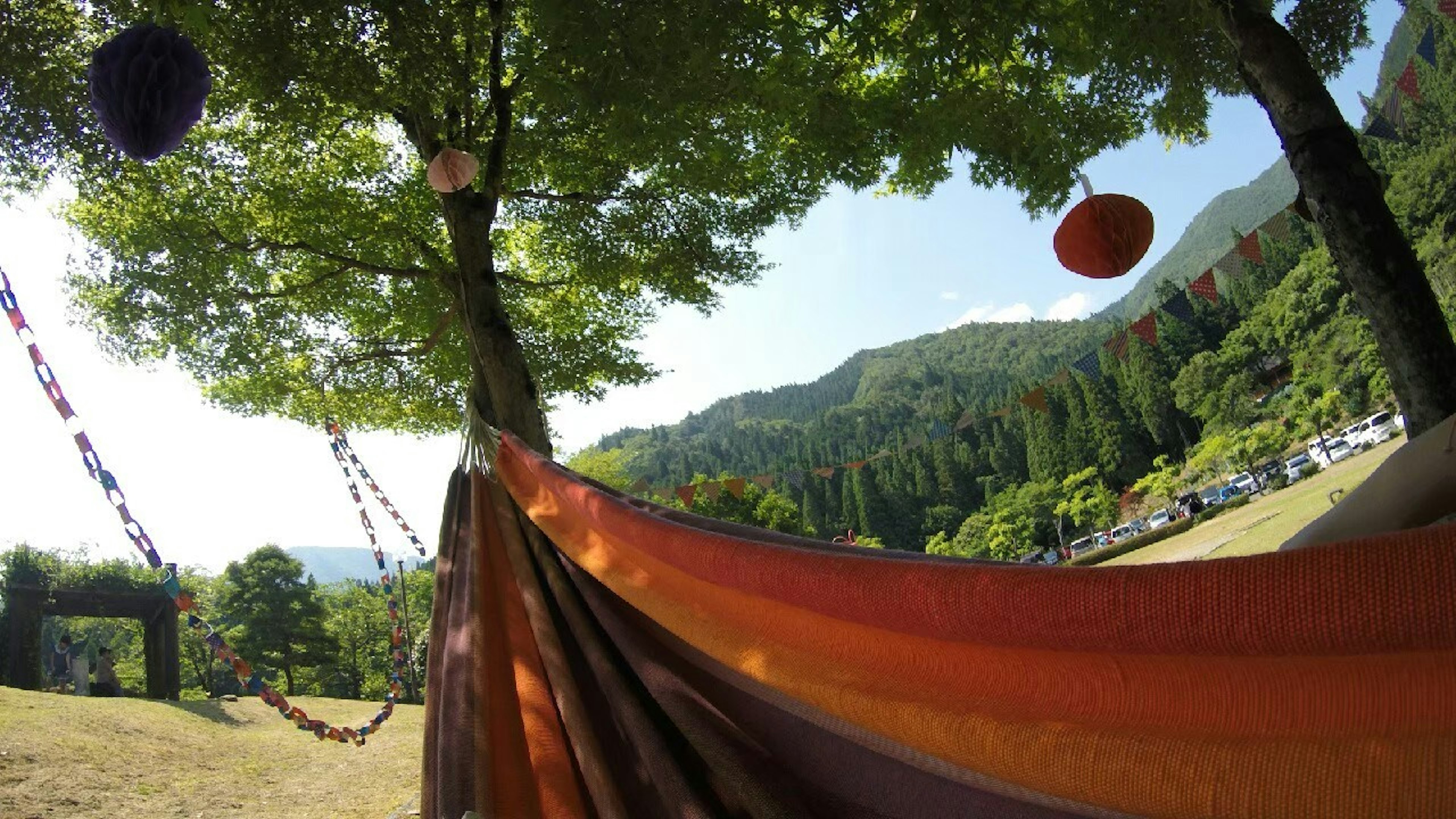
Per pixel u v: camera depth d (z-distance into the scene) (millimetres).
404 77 6750
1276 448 53281
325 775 9188
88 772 7918
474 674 2432
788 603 1577
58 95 7367
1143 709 1057
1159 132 8297
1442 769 873
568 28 5680
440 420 12789
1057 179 6402
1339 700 913
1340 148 4848
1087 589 1025
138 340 11117
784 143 9664
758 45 5973
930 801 1472
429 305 11531
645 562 2330
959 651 1271
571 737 2068
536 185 10977
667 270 11148
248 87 7867
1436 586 796
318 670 39812
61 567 33125
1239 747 985
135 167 9484
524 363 7844
